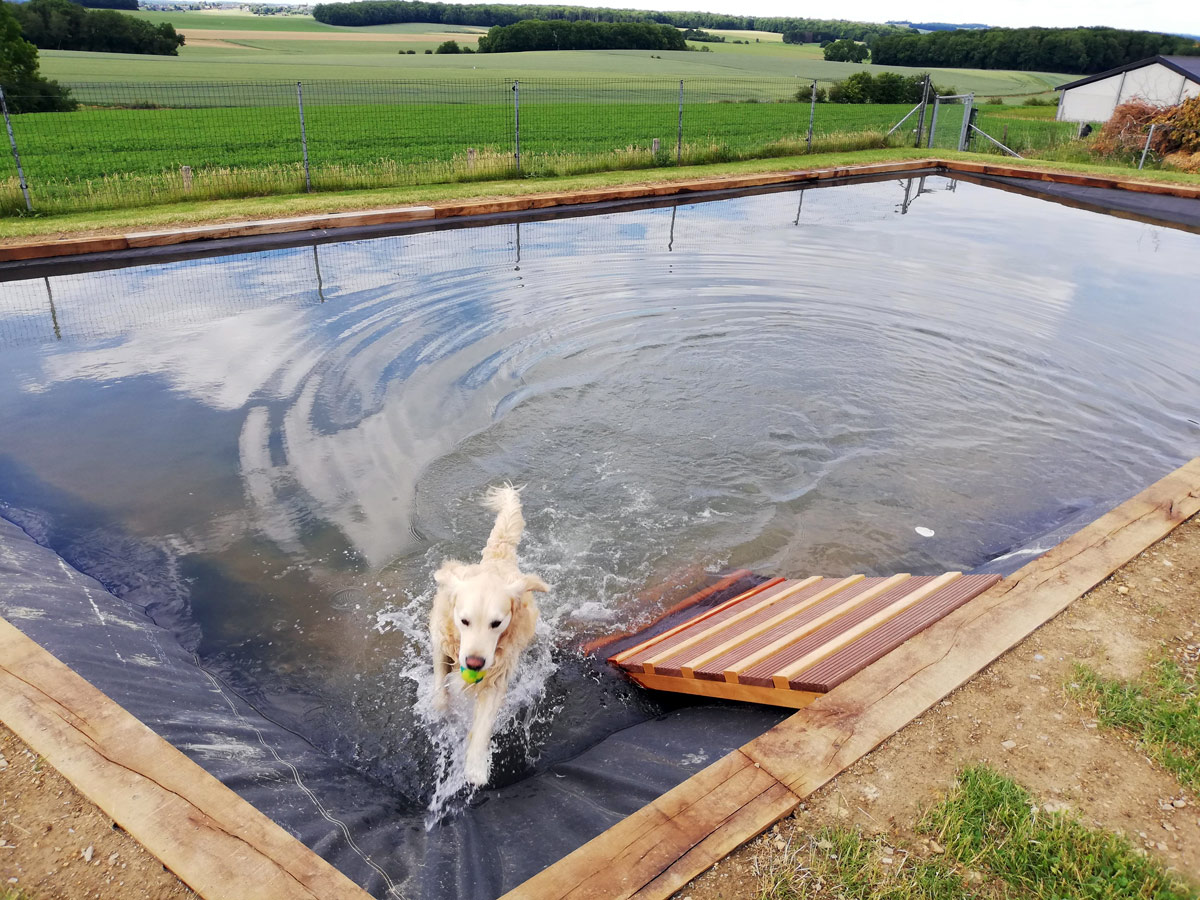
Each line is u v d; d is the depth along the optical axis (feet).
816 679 13.44
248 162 74.49
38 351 32.22
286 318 35.96
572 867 10.05
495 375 30.37
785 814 10.89
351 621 18.21
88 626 16.16
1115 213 61.72
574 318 36.22
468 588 13.73
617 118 118.42
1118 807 11.00
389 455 24.91
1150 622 15.05
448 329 34.71
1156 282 43.47
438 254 46.44
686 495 23.44
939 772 11.59
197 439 25.61
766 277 42.86
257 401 28.17
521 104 140.05
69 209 50.78
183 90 151.94
